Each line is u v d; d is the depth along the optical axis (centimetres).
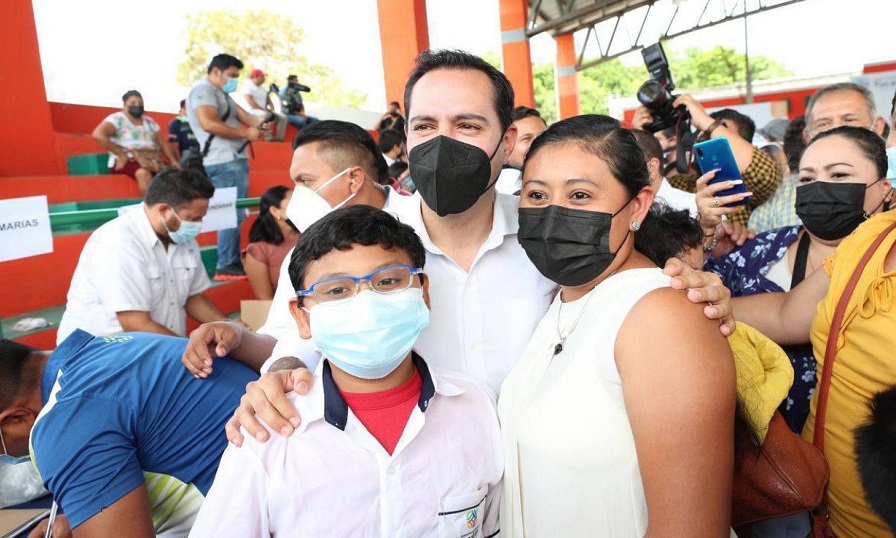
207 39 3141
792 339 168
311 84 3578
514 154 298
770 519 142
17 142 546
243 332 175
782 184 268
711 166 210
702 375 96
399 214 165
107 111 834
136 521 141
